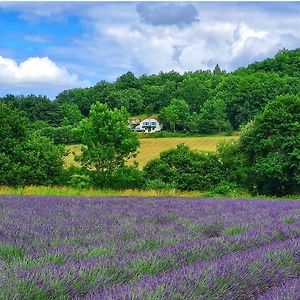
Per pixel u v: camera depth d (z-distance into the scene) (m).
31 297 4.83
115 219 11.64
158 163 39.91
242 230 10.63
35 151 39.97
